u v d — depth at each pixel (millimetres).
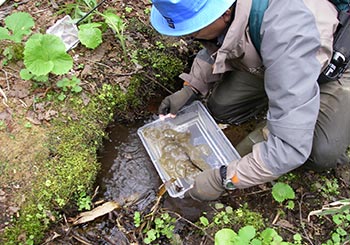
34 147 2105
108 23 2385
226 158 2281
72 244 1976
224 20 1696
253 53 1830
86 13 2498
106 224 2066
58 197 2006
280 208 2137
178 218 2100
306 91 1646
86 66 2412
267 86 1735
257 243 1815
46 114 2207
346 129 2064
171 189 2146
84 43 2365
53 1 2590
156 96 2562
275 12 1640
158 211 2121
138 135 2410
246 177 1821
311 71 1649
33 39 2156
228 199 2164
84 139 2201
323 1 1785
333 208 2072
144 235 2039
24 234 1897
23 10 2535
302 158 1738
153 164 2320
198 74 2273
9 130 2135
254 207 2145
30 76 2221
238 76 2328
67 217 2029
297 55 1624
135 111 2492
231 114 2533
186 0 1576
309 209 2154
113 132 2404
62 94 2270
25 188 1994
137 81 2467
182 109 2398
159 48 2590
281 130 1700
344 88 2033
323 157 2115
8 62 2338
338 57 1848
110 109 2367
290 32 1616
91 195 2146
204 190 1930
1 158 2049
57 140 2150
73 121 2230
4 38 2207
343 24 1832
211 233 2014
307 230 2074
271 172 1769
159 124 2375
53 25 2469
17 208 1935
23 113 2193
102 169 2271
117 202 2162
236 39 1723
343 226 2072
